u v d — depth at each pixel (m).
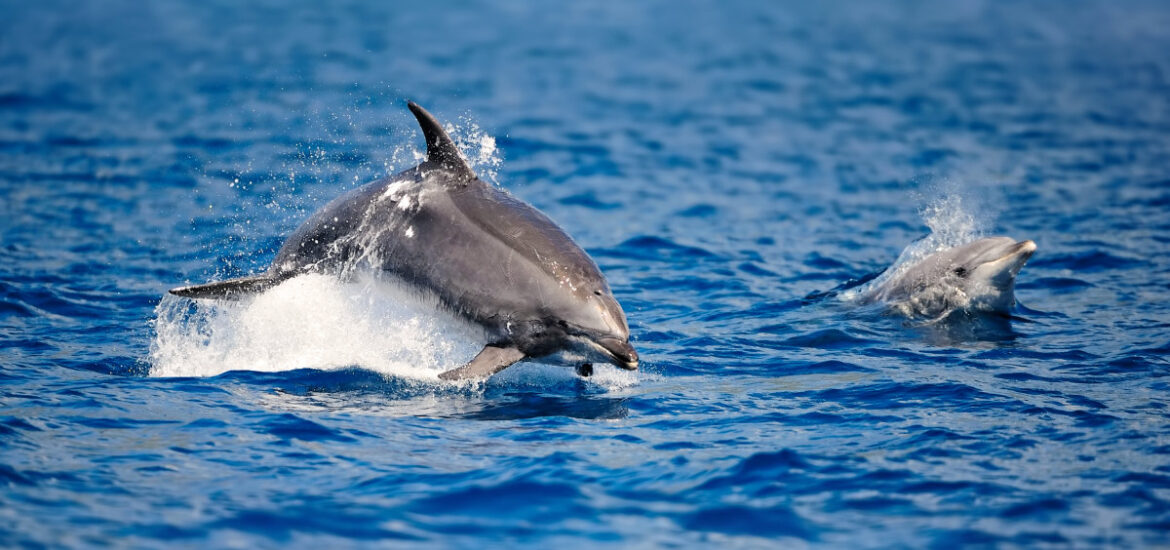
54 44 144.75
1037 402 32.12
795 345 39.25
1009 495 25.50
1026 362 36.69
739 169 78.50
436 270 34.16
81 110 94.94
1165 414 30.81
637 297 46.44
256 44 145.62
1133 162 79.25
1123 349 37.88
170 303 43.31
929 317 42.75
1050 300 45.56
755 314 43.62
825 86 121.31
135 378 33.91
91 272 48.06
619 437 29.72
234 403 31.78
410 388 33.78
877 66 138.25
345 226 35.94
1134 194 68.19
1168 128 94.69
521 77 122.25
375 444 28.92
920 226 61.59
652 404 32.62
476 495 25.84
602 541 23.73
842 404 32.47
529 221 34.47
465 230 34.19
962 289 43.53
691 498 25.78
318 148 79.50
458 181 35.25
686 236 58.38
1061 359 36.97
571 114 100.12
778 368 36.44
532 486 26.31
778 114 103.19
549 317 32.97
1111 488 25.72
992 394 33.00
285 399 32.34
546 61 136.75
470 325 33.94
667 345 39.28
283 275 36.56
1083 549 22.91
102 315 41.59
